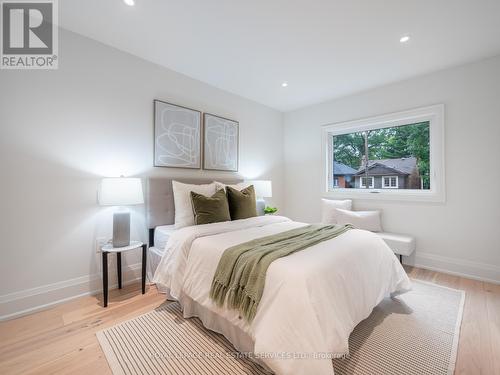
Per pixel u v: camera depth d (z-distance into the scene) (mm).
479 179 2650
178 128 2941
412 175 3229
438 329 1729
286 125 4508
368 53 2523
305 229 2227
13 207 1880
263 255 1484
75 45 2182
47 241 2033
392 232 3273
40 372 1346
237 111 3699
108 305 2070
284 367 1082
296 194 4367
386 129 3453
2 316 1824
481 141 2631
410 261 3117
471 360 1426
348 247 1718
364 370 1348
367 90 3484
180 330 1711
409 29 2129
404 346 1550
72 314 1926
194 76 3074
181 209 2559
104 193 2088
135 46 2414
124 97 2498
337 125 3799
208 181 3275
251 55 2578
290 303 1188
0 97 1833
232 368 1364
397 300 2160
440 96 2883
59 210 2094
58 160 2090
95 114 2297
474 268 2678
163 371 1342
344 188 3879
